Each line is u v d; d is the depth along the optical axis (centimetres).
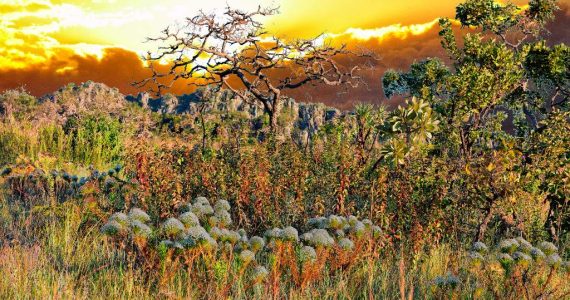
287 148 982
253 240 524
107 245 573
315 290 514
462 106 1154
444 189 773
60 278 483
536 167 838
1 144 1559
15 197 895
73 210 713
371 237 608
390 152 827
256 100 1862
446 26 1473
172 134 1043
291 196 800
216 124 1133
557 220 892
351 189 841
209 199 821
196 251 481
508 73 1170
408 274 582
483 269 529
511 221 903
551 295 516
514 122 1745
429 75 1474
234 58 1800
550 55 1438
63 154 1599
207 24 1781
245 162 858
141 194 781
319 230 532
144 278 495
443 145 1130
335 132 1162
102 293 475
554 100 1609
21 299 445
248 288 500
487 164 798
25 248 571
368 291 531
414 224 702
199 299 480
